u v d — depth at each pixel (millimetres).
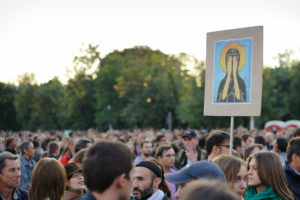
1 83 78500
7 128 77875
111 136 13609
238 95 5035
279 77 54156
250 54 5000
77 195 3795
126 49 72562
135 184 3689
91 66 67500
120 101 60719
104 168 1948
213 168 2420
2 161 4039
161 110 49875
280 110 46312
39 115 75250
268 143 10906
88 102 66438
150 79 51500
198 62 41500
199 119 35875
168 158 6062
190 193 1377
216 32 5320
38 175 3627
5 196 4109
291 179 4062
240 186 3244
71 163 3912
